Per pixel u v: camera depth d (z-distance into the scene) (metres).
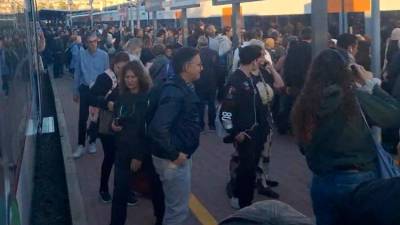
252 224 1.86
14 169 4.89
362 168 4.11
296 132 4.30
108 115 7.83
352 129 4.11
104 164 8.16
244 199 6.80
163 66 10.38
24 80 8.05
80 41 22.75
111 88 7.65
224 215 7.55
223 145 11.84
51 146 13.99
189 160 5.56
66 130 13.92
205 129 13.35
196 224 7.26
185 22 18.80
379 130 5.33
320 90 4.17
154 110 5.55
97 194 8.78
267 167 8.24
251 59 6.61
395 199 2.71
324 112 4.14
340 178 4.08
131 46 9.99
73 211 7.91
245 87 6.57
